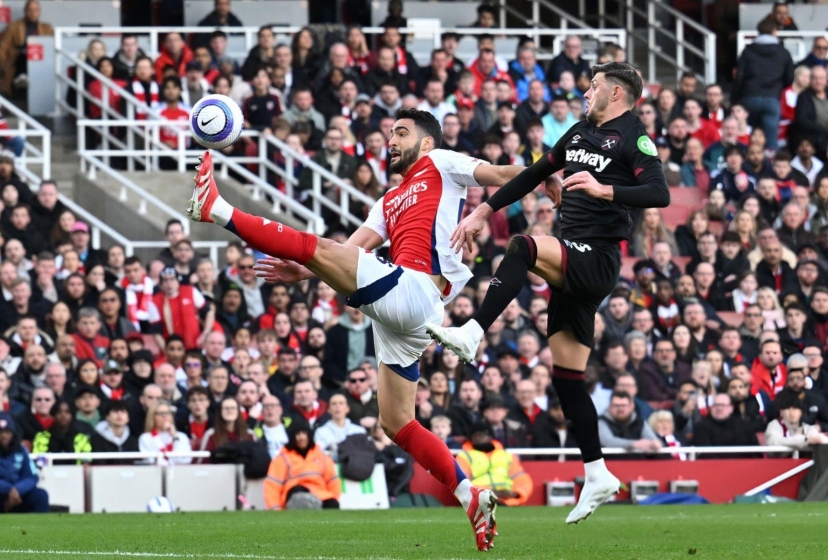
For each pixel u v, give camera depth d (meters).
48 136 41.72
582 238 17.78
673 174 46.09
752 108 48.50
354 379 32.94
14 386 31.34
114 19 51.25
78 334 33.75
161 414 31.31
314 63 45.25
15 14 50.00
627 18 58.75
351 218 41.09
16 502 28.53
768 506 31.06
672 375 36.78
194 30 46.78
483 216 17.27
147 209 42.84
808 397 35.81
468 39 51.16
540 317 37.09
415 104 44.53
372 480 31.61
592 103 18.05
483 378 34.44
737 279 41.28
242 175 44.47
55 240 37.28
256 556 15.98
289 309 36.25
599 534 21.25
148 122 42.50
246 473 30.77
